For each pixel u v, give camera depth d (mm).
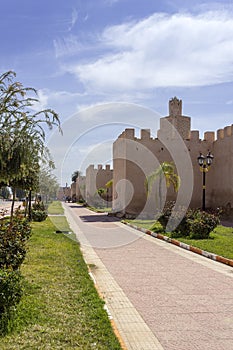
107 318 4305
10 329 3766
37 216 18312
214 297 5613
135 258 9133
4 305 3945
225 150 21688
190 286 6285
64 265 7324
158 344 3855
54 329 3887
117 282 6566
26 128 6902
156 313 4859
